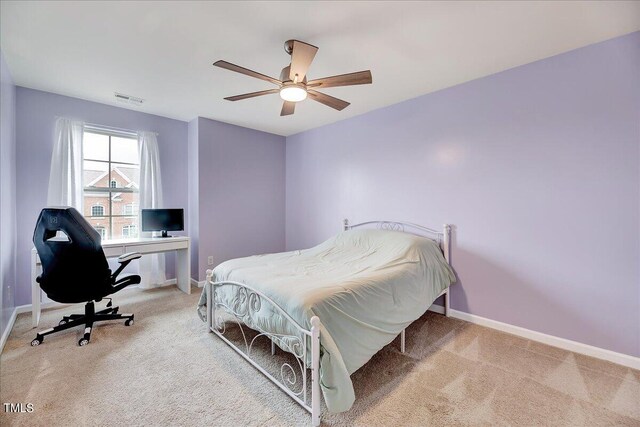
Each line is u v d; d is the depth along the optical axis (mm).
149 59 2338
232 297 2191
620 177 2021
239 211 4281
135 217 3736
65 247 2180
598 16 1797
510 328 2521
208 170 3939
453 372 1920
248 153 4375
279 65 2426
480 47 2152
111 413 1526
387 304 1971
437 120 2965
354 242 3117
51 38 2047
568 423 1483
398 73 2570
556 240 2289
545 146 2324
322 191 4242
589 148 2133
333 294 1704
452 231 2881
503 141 2539
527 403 1627
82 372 1886
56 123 3012
